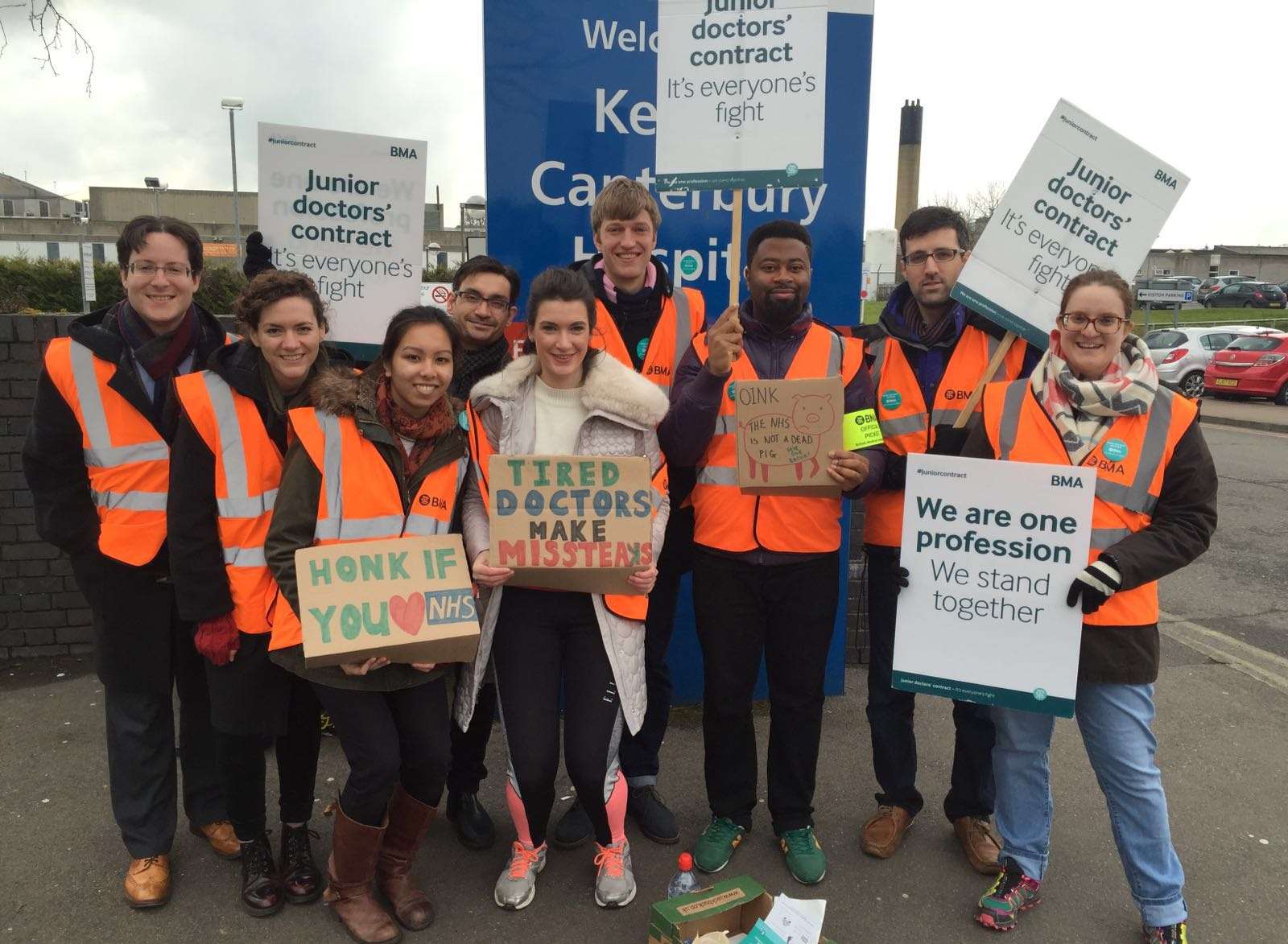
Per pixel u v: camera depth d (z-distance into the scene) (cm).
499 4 381
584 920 278
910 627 271
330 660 238
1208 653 523
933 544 267
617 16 388
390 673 254
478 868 304
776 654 301
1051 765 381
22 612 464
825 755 389
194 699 299
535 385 279
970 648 265
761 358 299
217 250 3762
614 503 261
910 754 321
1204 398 1981
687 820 338
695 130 296
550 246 400
